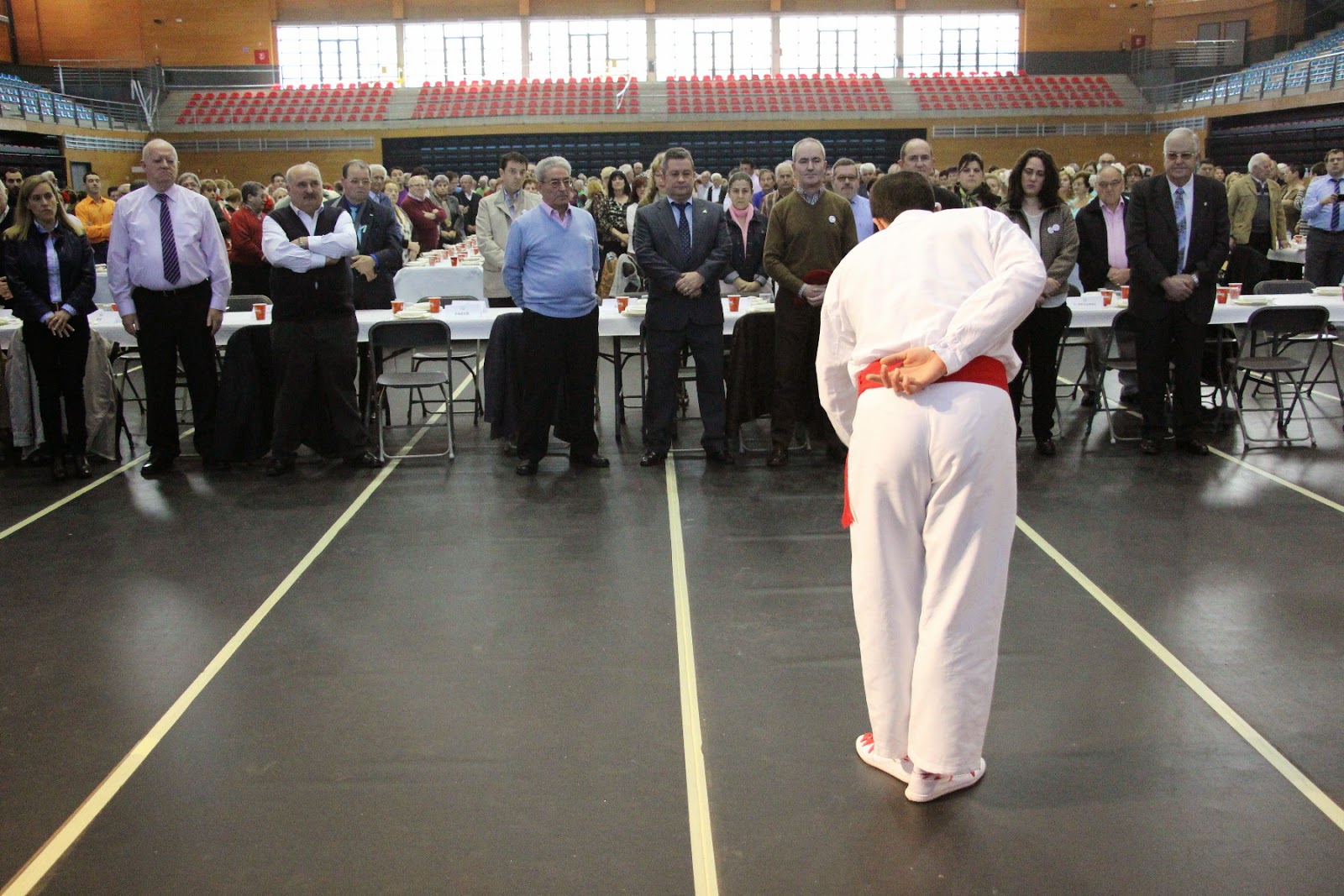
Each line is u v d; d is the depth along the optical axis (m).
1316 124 22.12
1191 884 2.55
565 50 30.19
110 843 2.79
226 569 4.78
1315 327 6.56
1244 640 3.88
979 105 28.30
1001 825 2.80
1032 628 4.00
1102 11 29.61
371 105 28.28
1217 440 6.72
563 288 6.03
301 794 2.99
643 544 5.01
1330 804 2.87
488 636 4.03
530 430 6.19
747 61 30.33
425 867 2.66
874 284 2.83
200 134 27.39
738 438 6.66
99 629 4.14
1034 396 6.38
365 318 7.04
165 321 6.20
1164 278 6.09
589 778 3.05
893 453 2.71
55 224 6.14
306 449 7.00
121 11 28.81
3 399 6.76
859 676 3.65
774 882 2.59
